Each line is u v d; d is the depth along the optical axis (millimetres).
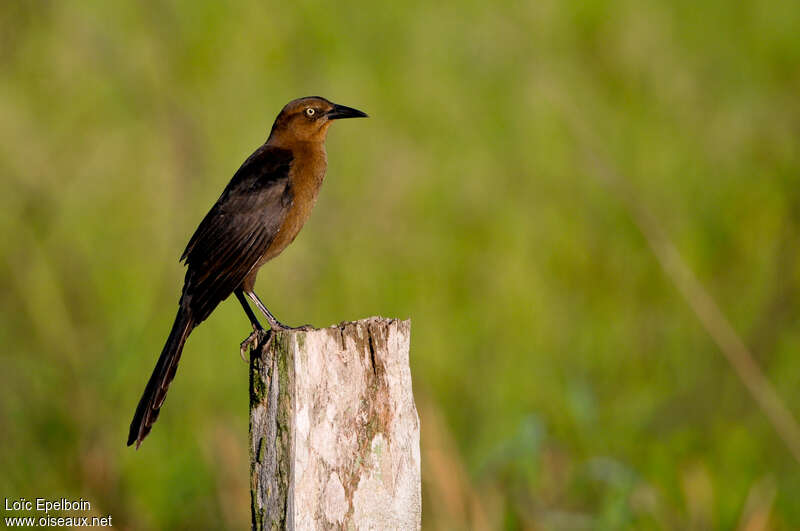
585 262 13305
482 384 11867
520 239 13461
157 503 10492
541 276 13156
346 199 13570
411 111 14719
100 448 10727
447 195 13914
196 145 13672
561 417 11438
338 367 6062
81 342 11828
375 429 6133
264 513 6156
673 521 10266
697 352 12367
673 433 11461
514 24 15320
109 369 11500
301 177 9594
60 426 10906
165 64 14633
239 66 14867
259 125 14156
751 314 12844
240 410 11555
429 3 15758
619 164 14047
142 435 7629
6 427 10859
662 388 12008
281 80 14828
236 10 15250
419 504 6266
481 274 13148
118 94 14734
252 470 6273
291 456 5969
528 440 9898
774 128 14602
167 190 13695
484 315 12633
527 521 9969
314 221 13328
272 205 9250
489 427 11344
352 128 14328
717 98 14953
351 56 15164
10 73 14867
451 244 13398
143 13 14977
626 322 12727
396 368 6191
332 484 6027
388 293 12727
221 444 10852
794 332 12633
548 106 14453
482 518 9758
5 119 14430
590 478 10398
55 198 13344
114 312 12305
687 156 14352
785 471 11109
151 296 12484
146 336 11914
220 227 9016
